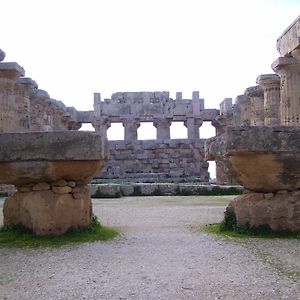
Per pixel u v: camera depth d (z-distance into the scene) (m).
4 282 6.12
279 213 9.36
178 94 47.16
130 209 15.05
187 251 7.91
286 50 18.16
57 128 38.66
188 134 46.47
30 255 7.74
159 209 14.89
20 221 9.53
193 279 6.12
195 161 41.56
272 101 25.98
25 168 8.88
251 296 5.37
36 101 32.41
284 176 9.18
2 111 22.70
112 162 41.22
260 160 9.04
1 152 8.87
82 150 8.95
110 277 6.29
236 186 21.45
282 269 6.52
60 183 9.36
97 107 46.53
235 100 38.06
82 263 7.12
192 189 21.44
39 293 5.61
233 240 8.79
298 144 8.88
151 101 48.06
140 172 40.56
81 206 9.60
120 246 8.45
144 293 5.56
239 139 8.93
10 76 22.75
